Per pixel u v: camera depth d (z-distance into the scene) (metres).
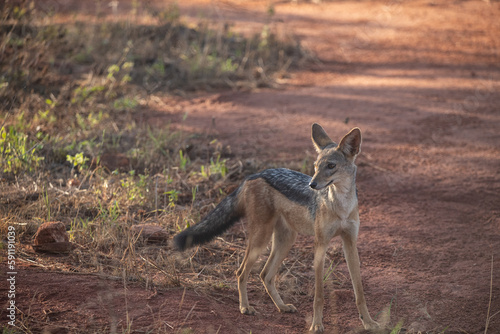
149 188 11.76
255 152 14.59
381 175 13.30
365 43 28.22
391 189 12.50
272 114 18.12
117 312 7.02
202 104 19.14
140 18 28.25
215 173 12.69
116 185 11.68
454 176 13.17
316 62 25.00
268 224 7.98
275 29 28.53
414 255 9.57
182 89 20.59
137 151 13.48
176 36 24.44
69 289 7.45
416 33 29.86
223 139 15.62
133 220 10.26
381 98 19.98
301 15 34.59
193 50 22.80
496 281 8.62
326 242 7.41
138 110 18.00
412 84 21.66
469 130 16.64
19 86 16.77
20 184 11.20
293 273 9.05
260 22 31.59
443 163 14.05
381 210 11.42
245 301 7.73
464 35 29.03
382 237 10.22
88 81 19.30
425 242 10.04
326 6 37.19
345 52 26.64
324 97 20.17
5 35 16.50
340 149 7.30
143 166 13.22
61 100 16.61
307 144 15.30
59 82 19.03
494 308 7.86
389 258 9.48
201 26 26.25
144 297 7.53
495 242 9.98
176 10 26.84
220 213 8.35
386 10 35.25
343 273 9.03
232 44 25.28
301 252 9.77
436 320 7.59
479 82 21.67
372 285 8.61
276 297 8.00
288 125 17.02
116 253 8.96
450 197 12.02
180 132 15.34
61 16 28.20
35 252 8.77
